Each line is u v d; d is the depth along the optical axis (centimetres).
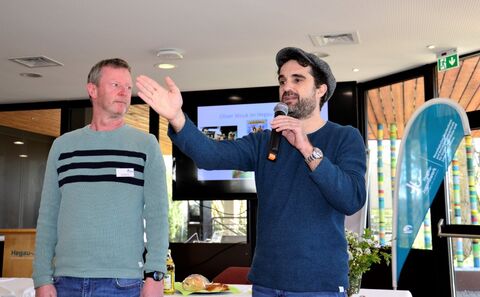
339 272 133
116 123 192
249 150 153
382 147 513
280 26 364
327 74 151
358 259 198
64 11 335
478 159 437
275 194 141
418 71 470
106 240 175
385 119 514
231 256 534
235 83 526
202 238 555
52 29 368
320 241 133
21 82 525
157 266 180
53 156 191
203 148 141
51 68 470
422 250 460
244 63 455
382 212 507
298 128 128
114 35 382
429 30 372
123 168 183
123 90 190
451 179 447
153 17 346
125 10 333
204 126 546
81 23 357
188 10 334
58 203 190
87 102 612
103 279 172
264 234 141
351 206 130
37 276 181
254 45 405
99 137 187
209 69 475
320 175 126
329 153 143
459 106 379
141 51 420
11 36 383
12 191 639
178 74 491
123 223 178
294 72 149
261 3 323
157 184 188
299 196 137
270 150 143
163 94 136
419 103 481
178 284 239
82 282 171
